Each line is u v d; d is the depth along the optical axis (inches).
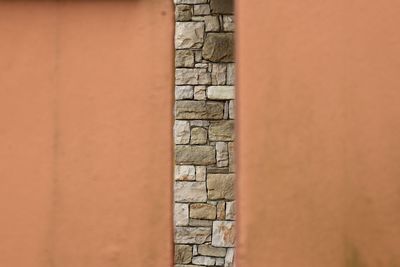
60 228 56.8
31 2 57.5
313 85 54.5
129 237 56.4
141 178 56.4
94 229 56.7
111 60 56.9
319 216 54.0
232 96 153.3
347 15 54.5
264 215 54.4
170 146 56.2
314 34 54.7
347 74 54.2
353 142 53.9
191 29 155.4
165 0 56.8
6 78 57.3
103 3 57.1
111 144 56.6
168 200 56.2
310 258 53.9
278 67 54.8
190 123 153.5
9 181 57.0
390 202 53.1
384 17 54.2
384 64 53.9
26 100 57.2
